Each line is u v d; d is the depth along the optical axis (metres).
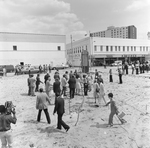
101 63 53.72
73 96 12.16
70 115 8.41
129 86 16.30
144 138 5.71
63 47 51.88
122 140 5.64
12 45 45.78
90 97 12.39
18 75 32.59
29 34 47.56
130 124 6.98
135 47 59.16
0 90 16.42
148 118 7.57
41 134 6.31
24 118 8.17
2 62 44.91
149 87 15.38
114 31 132.50
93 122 7.38
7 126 4.68
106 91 14.23
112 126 6.85
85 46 54.88
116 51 55.62
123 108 9.20
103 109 9.31
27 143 5.61
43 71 37.59
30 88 13.64
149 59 62.16
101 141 5.62
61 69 45.06
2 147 4.79
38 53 48.88
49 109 9.55
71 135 6.15
